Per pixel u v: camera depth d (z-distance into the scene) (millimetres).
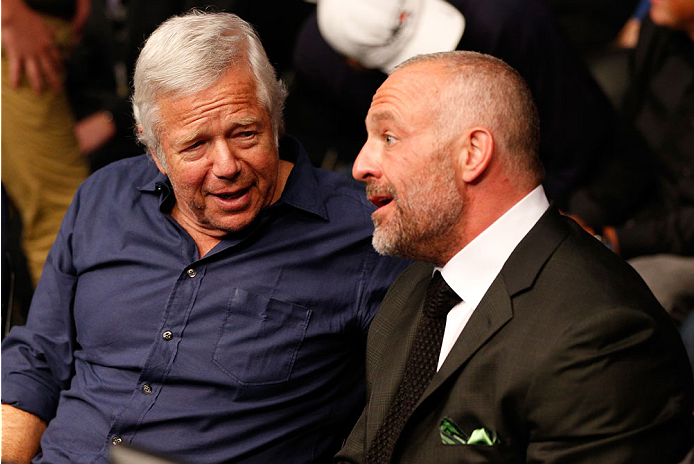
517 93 2738
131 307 3629
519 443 2695
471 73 2736
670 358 2588
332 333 3615
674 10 5340
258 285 3572
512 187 2791
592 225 5633
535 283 2711
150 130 3412
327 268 3643
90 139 7609
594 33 8086
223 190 3389
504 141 2727
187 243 3639
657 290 4984
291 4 6863
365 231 3709
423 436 2816
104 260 3729
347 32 5281
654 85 5758
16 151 6496
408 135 2770
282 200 3635
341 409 3740
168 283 3605
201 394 3520
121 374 3623
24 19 6191
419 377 2969
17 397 3793
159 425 3506
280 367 3549
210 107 3248
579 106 5605
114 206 3828
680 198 5617
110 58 8781
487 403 2686
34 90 6332
